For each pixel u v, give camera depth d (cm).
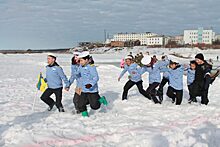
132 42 13238
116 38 17225
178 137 518
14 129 550
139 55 2255
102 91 1177
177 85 856
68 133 545
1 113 715
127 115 714
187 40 14388
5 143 480
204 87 853
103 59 4822
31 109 779
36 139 504
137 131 548
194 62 880
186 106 834
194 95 879
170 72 866
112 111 771
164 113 736
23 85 1360
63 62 3609
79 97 681
